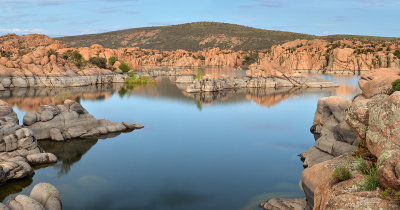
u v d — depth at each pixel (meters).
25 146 35.22
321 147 29.41
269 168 36.44
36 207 20.36
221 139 51.19
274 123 64.44
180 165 37.66
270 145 47.16
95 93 111.69
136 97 103.69
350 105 14.98
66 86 128.75
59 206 22.64
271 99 101.69
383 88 24.70
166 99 100.38
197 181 32.31
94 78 145.88
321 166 15.32
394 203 9.03
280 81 144.88
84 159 38.81
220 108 84.31
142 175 33.97
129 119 67.81
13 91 108.19
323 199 12.06
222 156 41.59
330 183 12.31
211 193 29.12
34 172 32.91
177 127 60.19
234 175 34.19
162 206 26.47
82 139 47.69
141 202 27.14
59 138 45.47
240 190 29.88
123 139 49.25
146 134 53.53
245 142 49.19
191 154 42.41
